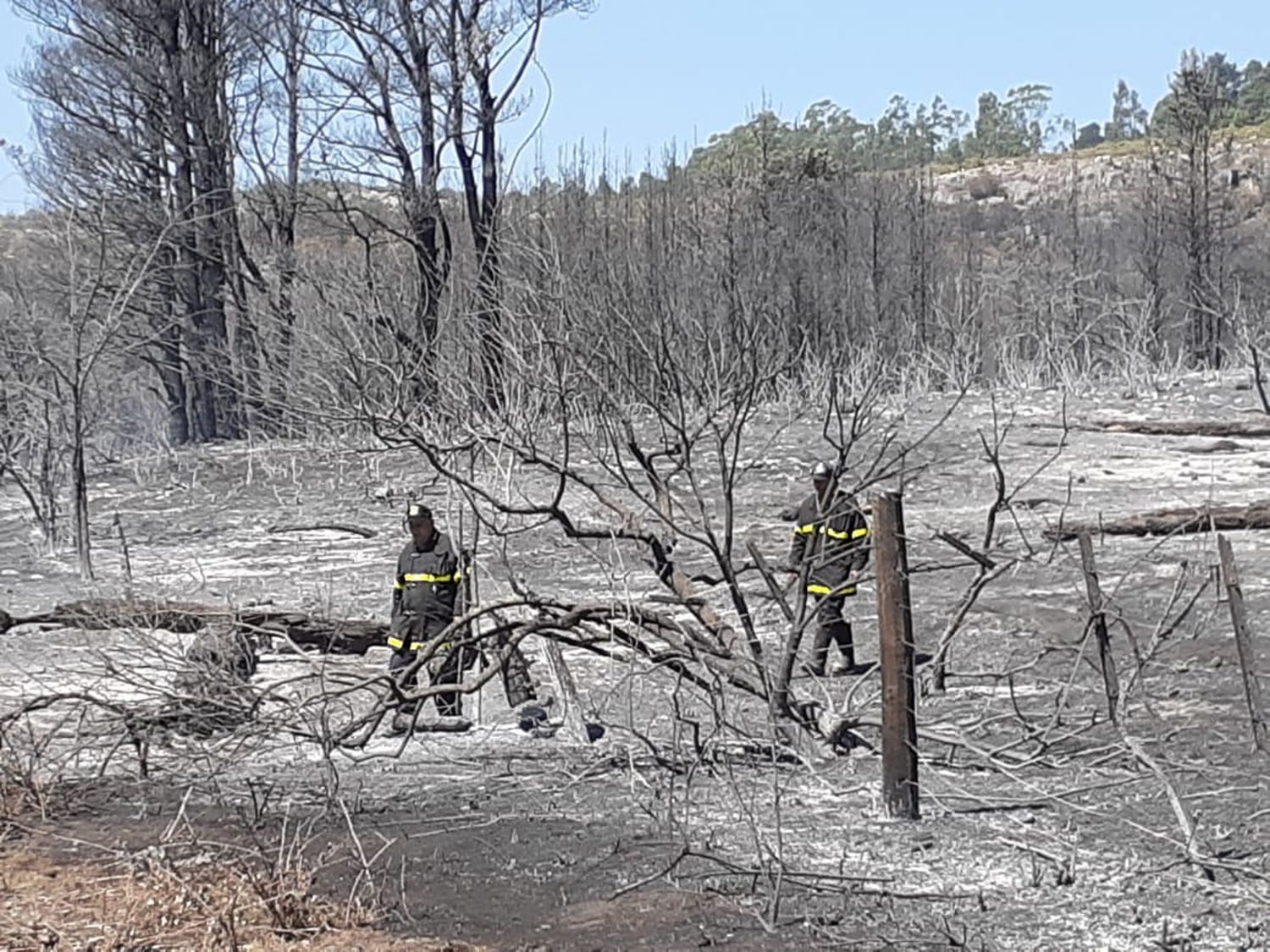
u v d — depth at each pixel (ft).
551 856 28.22
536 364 38.24
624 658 35.63
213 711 34.37
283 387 52.31
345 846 29.30
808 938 23.36
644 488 74.64
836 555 36.70
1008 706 39.37
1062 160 377.09
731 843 28.58
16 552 77.87
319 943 23.90
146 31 122.72
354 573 67.51
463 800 32.83
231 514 84.23
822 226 135.44
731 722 37.76
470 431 37.29
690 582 36.50
